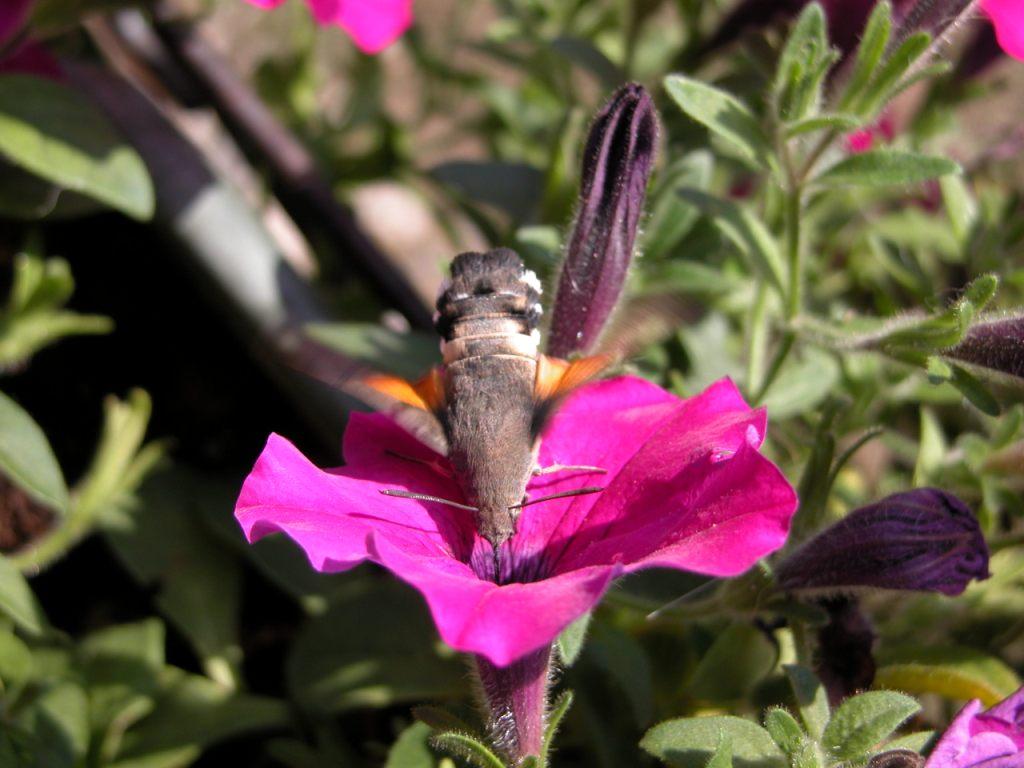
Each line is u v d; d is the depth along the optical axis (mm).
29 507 451
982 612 429
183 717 439
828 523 392
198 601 464
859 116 403
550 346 392
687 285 432
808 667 382
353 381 351
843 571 378
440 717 369
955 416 495
